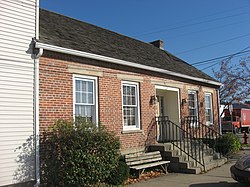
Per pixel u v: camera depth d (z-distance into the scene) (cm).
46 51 948
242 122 3816
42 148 901
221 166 1270
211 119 1894
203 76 1861
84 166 816
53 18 1314
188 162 1144
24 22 903
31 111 886
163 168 1147
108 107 1141
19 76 870
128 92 1267
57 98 962
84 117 974
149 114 1350
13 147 836
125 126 1232
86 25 1528
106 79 1148
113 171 921
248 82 2920
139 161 1087
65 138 840
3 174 809
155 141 1360
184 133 1405
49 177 879
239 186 893
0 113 819
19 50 879
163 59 1725
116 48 1368
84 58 1067
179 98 1586
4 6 862
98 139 854
